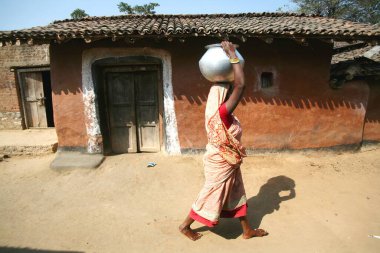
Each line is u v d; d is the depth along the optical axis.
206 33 4.57
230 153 2.82
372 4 16.69
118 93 5.89
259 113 5.59
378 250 3.07
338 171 5.12
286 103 5.57
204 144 5.66
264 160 5.54
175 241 3.26
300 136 5.71
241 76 2.56
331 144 5.81
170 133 5.64
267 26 4.90
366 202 4.09
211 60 2.72
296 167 5.28
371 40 4.77
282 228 3.48
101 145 5.69
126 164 5.41
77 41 5.33
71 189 4.62
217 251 3.07
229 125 2.78
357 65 5.43
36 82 9.02
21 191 4.61
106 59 5.39
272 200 4.17
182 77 5.42
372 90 5.86
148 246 3.18
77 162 5.32
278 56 5.41
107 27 4.95
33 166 5.63
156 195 4.40
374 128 6.03
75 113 5.59
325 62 5.46
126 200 4.26
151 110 5.96
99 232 3.47
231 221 3.64
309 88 5.55
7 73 8.81
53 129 9.05
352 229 3.45
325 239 3.26
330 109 5.68
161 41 5.31
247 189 4.52
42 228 3.57
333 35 4.62
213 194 2.92
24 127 9.20
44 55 8.52
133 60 5.39
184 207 4.04
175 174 5.01
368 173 5.04
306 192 4.38
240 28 4.57
